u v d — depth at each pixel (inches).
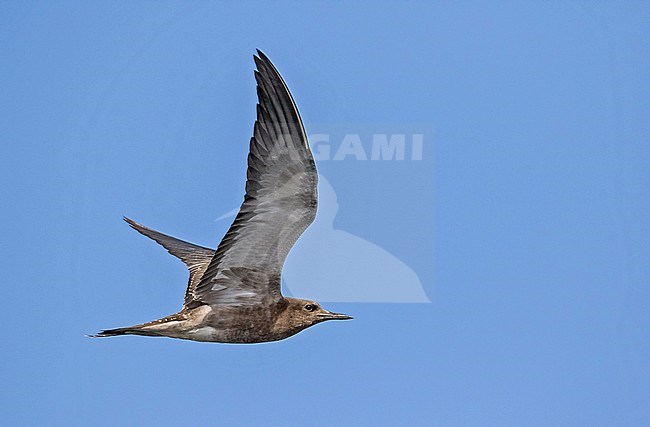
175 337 601.3
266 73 543.8
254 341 614.2
